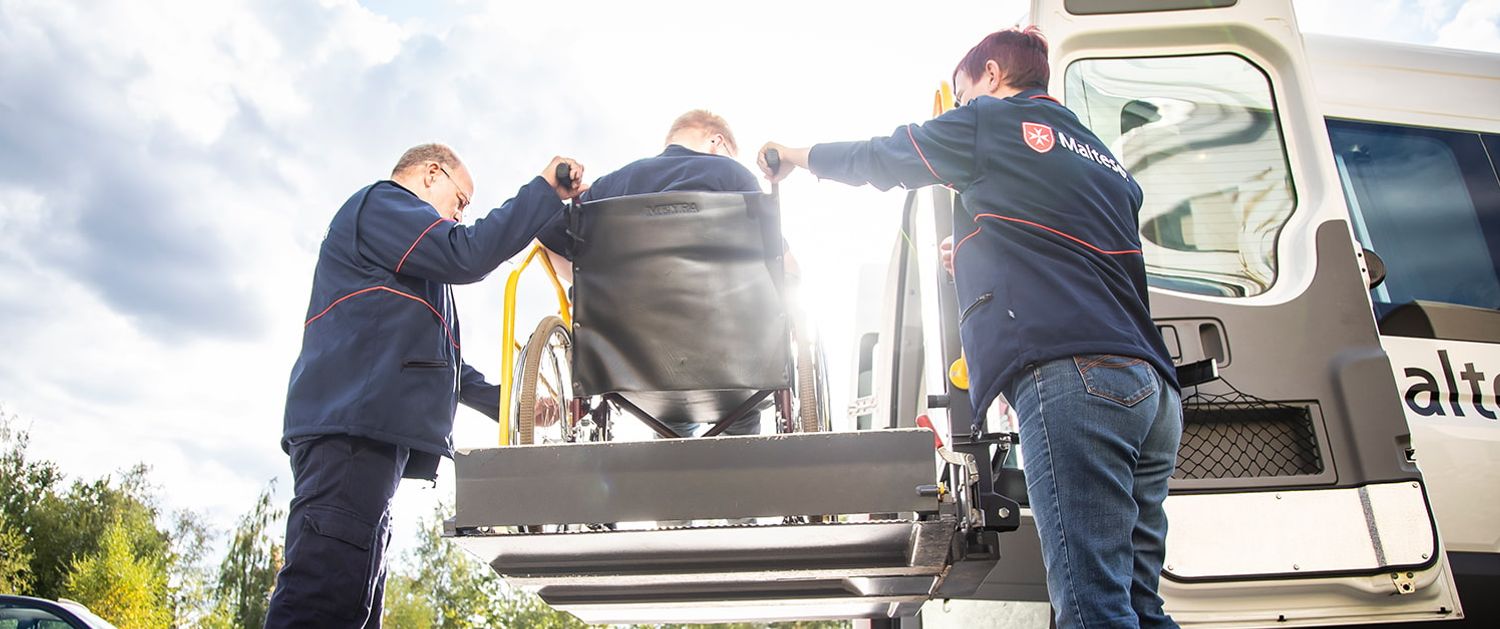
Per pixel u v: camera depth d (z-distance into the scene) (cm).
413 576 4406
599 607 283
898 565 235
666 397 252
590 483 202
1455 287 369
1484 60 422
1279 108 319
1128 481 206
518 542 210
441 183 308
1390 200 385
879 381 486
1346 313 287
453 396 280
